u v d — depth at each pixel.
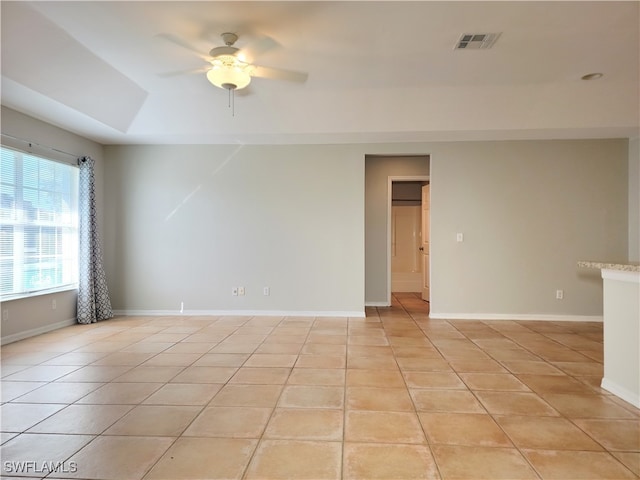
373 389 2.96
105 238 5.82
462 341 4.34
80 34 3.24
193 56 3.63
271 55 3.59
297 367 3.45
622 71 3.93
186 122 5.00
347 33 3.20
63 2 2.79
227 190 5.77
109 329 4.89
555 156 5.43
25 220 4.42
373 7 2.84
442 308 5.58
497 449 2.13
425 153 5.60
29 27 3.04
